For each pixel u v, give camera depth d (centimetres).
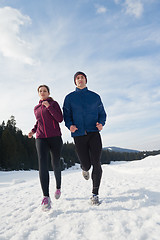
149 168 792
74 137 244
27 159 4053
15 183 966
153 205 179
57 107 254
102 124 253
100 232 132
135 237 120
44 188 205
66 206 209
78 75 254
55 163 243
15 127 4678
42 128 240
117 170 1147
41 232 141
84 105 245
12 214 217
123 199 215
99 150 231
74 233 135
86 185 419
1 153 3550
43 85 265
